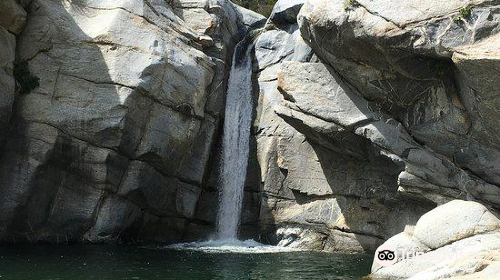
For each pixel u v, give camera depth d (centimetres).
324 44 1812
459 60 1505
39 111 1855
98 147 1878
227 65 2403
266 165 2147
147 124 1947
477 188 1691
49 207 1859
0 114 1769
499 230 1377
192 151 2134
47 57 1917
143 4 2064
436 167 1744
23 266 1448
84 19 1992
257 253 1864
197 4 2342
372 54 1714
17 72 1869
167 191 2072
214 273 1461
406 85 1739
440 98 1697
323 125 1903
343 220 1989
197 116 2105
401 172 1773
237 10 2681
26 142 1830
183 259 1669
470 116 1642
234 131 2286
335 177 2033
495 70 1464
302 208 2081
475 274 1147
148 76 1931
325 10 1747
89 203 1886
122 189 1928
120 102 1877
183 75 2036
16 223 1825
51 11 1955
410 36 1588
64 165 1869
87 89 1897
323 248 2017
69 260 1555
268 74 2305
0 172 1814
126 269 1466
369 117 1838
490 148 1652
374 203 1936
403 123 1809
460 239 1385
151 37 2003
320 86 1930
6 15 1856
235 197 2219
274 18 2402
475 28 1505
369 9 1658
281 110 2000
